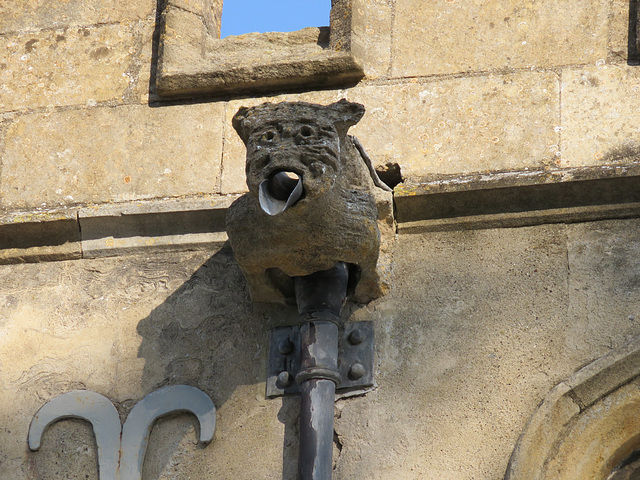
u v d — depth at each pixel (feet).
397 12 41.42
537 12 40.47
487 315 36.40
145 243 39.37
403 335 36.58
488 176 37.88
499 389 35.22
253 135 32.68
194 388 36.86
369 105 39.91
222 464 35.70
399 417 35.35
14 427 37.11
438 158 38.65
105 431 36.52
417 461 34.65
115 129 41.27
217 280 38.60
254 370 36.91
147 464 36.06
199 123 40.86
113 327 38.34
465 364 35.76
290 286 36.94
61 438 36.81
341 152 33.99
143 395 37.04
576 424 34.45
